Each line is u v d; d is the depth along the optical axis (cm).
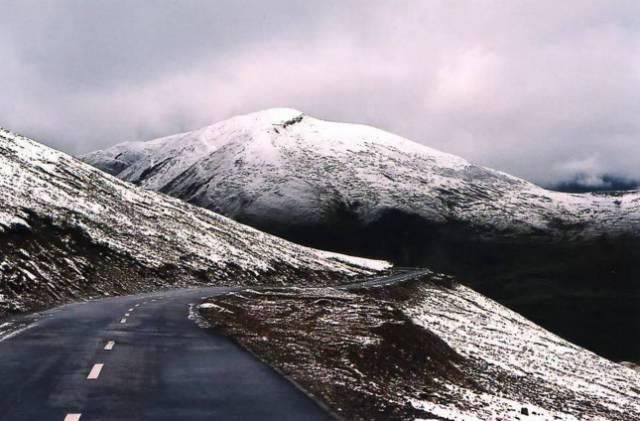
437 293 8919
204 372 1373
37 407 991
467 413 1530
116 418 940
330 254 13512
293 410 1034
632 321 18938
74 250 5275
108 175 10188
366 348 2116
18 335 1914
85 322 2405
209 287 6309
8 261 3903
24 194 6131
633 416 3259
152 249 6906
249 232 11631
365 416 1053
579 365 5716
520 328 8244
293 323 2839
